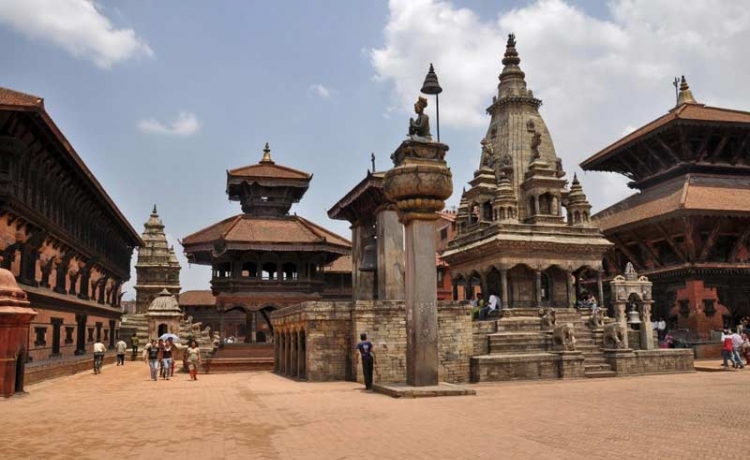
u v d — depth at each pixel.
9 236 28.34
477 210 47.41
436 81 23.94
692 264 45.41
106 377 35.16
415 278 22.52
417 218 22.67
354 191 35.19
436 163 22.77
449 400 20.31
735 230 47.19
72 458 11.59
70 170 36.00
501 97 48.53
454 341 30.56
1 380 21.92
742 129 49.72
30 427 15.34
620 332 35.50
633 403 19.62
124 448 12.50
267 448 12.28
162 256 83.19
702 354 43.78
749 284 47.62
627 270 38.62
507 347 34.44
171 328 56.78
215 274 48.97
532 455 11.34
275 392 23.64
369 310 28.08
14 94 27.83
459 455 11.38
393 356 28.00
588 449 11.88
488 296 43.84
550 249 42.44
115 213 49.12
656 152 52.75
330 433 13.90
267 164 54.88
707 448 11.96
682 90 54.12
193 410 18.48
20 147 27.25
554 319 37.34
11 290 22.52
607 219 53.81
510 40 49.91
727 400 20.58
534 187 44.69
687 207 44.00
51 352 35.69
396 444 12.48
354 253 37.78
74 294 41.44
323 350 28.34
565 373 31.94
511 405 18.97
